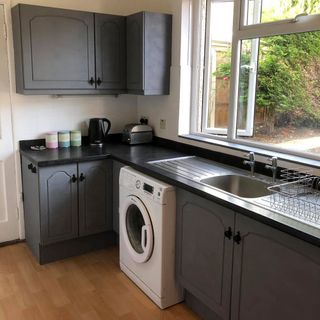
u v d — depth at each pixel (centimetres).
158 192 235
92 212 315
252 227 182
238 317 198
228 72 300
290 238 162
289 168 231
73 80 308
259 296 183
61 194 296
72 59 304
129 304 252
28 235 329
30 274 286
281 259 168
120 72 332
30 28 282
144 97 368
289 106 253
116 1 342
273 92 262
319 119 234
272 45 258
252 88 277
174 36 318
